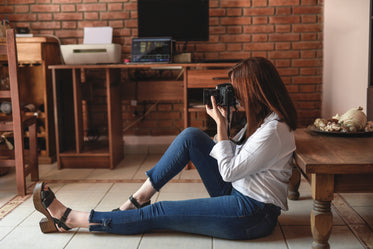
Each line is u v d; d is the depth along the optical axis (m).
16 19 3.84
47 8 3.81
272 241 1.83
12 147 3.12
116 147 3.46
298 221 2.07
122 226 1.80
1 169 3.10
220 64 3.14
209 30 3.78
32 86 3.74
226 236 1.77
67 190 2.73
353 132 2.02
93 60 3.29
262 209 1.70
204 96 1.77
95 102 3.91
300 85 3.82
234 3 3.74
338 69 3.61
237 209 1.70
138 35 3.55
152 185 1.89
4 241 1.88
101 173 3.19
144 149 3.94
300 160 1.58
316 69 3.79
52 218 1.91
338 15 3.56
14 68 2.49
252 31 3.76
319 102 3.83
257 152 1.59
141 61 3.22
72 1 3.79
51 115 3.56
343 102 3.61
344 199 2.42
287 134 1.60
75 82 3.24
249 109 1.61
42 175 3.15
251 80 1.57
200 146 1.85
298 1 3.71
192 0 3.51
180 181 2.90
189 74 3.16
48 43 3.47
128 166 3.42
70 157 3.34
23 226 2.07
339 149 1.72
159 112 3.92
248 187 1.69
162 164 1.88
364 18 3.42
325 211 1.57
